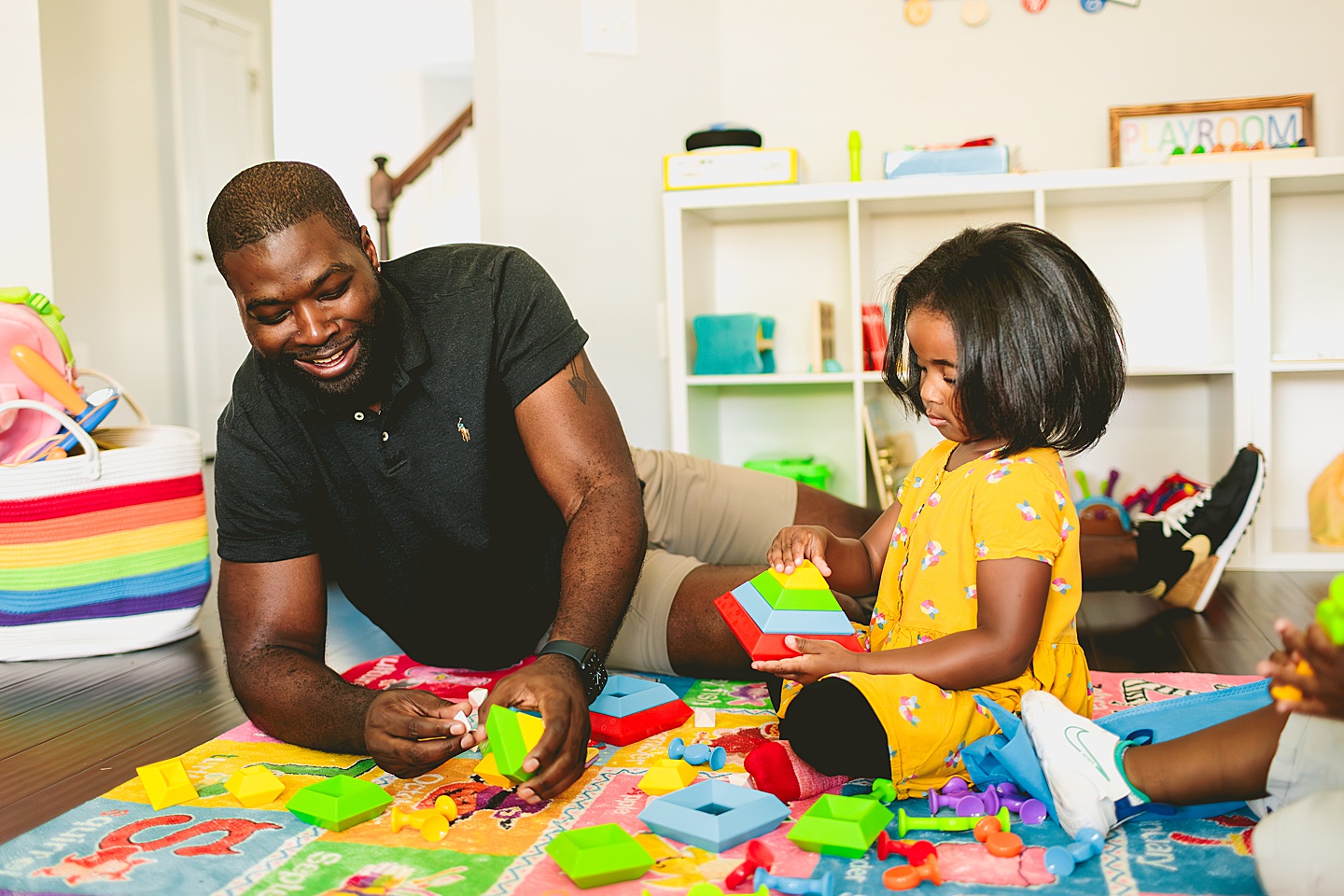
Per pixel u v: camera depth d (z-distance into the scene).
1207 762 0.91
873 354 2.42
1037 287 1.06
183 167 4.48
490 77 2.66
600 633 1.09
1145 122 2.51
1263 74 2.50
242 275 1.03
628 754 1.20
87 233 4.12
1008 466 1.08
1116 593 2.11
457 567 1.33
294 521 1.25
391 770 1.05
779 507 1.79
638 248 2.65
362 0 6.39
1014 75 2.60
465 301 1.24
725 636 1.45
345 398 1.14
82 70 4.10
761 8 2.69
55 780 1.23
